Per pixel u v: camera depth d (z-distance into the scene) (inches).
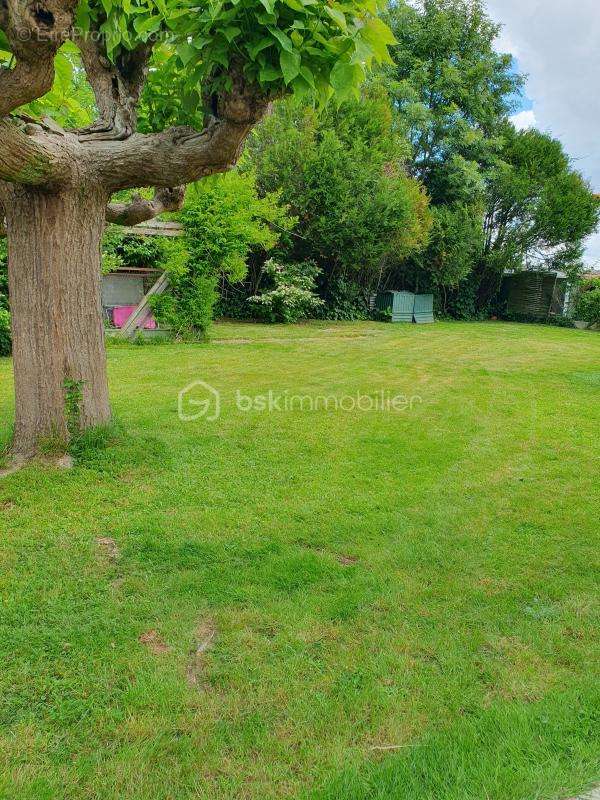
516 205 917.2
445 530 138.0
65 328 168.2
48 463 164.4
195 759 69.4
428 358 431.8
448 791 64.5
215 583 109.6
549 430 234.2
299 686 82.6
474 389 317.4
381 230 692.1
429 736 73.5
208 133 156.9
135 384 290.5
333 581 112.3
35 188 155.3
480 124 922.7
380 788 64.9
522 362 426.9
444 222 822.5
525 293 970.7
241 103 136.4
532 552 127.6
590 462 193.5
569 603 107.4
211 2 109.3
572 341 607.2
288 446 200.4
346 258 708.0
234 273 479.8
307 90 124.0
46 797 63.7
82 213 164.6
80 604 101.2
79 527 131.0
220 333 525.0
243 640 92.9
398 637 95.0
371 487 164.9
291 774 67.6
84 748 70.9
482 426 238.8
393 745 72.3
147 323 442.0
